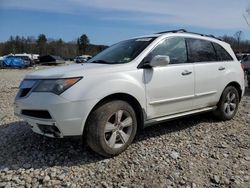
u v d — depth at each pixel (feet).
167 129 20.22
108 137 15.29
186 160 15.55
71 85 14.44
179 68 18.43
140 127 17.01
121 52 18.24
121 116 15.65
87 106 14.47
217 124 21.58
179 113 18.84
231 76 22.03
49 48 323.16
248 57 61.26
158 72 17.29
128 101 16.35
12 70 126.72
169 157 15.83
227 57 22.41
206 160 15.62
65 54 321.32
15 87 48.16
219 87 21.17
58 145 17.13
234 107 22.79
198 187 13.07
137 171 14.32
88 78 14.85
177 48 19.02
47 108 14.29
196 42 20.35
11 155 16.01
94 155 15.81
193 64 19.44
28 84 15.62
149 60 17.25
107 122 14.99
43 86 14.83
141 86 16.43
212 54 21.29
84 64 17.48
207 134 19.51
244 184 13.30
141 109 16.57
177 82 18.17
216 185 13.24
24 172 14.10
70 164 14.90
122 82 15.62
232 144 17.89
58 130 14.49
